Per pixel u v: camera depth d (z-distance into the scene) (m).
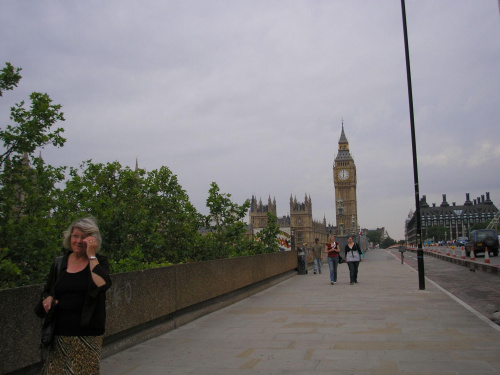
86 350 4.63
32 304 6.42
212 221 21.66
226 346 8.82
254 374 6.88
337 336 9.45
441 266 36.25
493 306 13.80
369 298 15.72
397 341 8.84
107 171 16.70
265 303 15.12
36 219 8.99
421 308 13.12
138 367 7.43
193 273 12.10
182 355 8.17
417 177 18.50
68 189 13.28
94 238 4.80
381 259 53.44
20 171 9.65
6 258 8.69
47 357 4.69
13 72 9.50
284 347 8.59
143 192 17.47
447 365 7.08
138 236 16.11
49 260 8.94
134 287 9.06
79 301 4.63
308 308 13.62
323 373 6.82
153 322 10.08
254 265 18.28
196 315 12.13
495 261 38.38
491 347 8.24
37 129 9.49
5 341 5.93
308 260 37.00
